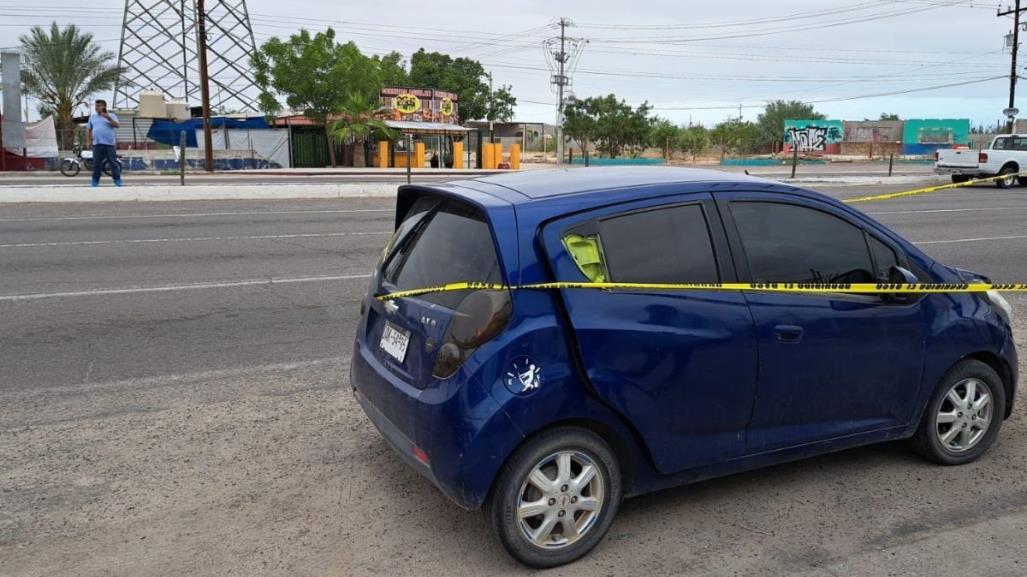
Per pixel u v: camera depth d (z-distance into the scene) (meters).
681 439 3.69
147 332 7.10
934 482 4.29
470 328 3.34
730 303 3.72
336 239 12.76
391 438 3.73
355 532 3.80
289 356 6.48
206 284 9.13
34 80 43.19
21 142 31.28
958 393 4.45
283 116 47.22
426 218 4.04
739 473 4.39
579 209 3.57
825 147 64.62
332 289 8.95
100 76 44.28
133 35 55.22
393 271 4.09
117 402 5.42
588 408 3.44
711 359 3.66
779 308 3.83
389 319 3.93
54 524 3.86
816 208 4.09
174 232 13.37
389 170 41.62
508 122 73.38
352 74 46.12
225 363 6.28
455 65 73.38
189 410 5.29
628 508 4.02
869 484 4.27
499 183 3.96
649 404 3.55
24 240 12.23
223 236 12.95
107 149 19.11
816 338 3.91
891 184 28.86
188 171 36.91
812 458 4.59
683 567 3.51
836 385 4.02
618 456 3.67
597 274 3.52
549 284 3.41
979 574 3.45
